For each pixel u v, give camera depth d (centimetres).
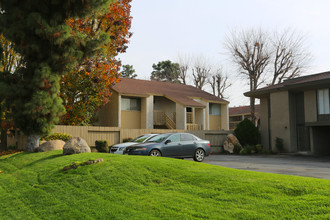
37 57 1600
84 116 2588
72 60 1603
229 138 2856
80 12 1638
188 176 754
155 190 697
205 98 3550
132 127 3042
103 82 2495
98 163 977
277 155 2544
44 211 674
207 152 1633
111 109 3019
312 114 2564
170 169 826
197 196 621
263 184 635
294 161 1878
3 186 972
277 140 2709
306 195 547
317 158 2175
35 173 1078
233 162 1752
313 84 2372
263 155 2555
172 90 3528
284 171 1248
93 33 2350
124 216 559
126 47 2566
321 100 2509
